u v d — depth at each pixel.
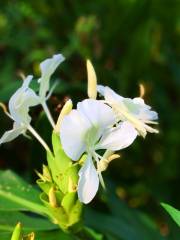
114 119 0.45
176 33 1.29
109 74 0.85
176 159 1.14
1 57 1.26
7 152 1.06
